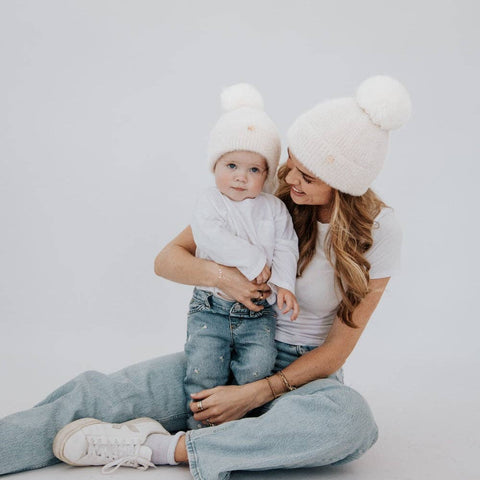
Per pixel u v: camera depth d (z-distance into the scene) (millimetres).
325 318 2277
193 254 2352
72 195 3717
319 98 3787
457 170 3791
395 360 3301
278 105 3795
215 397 2088
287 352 2268
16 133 3725
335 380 2152
